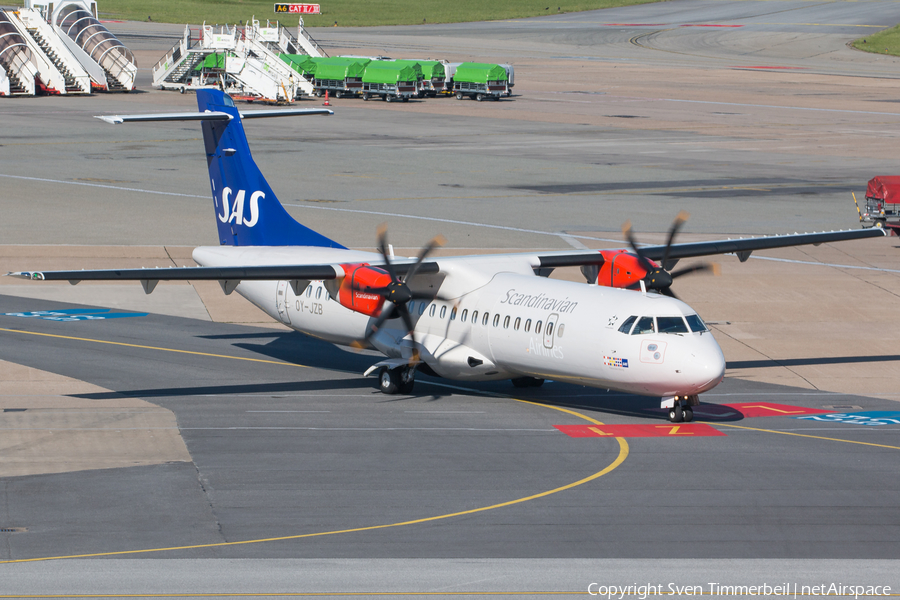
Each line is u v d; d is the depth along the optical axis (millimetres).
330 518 70062
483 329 103562
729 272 170125
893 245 195750
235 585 59281
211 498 73625
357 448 86875
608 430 94250
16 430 89562
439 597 58312
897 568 63156
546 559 63719
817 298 155500
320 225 195375
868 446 89938
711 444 89875
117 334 129375
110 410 97062
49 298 146875
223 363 118250
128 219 199000
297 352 125375
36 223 191875
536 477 79750
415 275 107625
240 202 127062
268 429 92250
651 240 188375
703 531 68750
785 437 92562
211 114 121625
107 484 76125
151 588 58656
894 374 118812
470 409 101688
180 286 157750
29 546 64125
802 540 67438
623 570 62281
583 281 161250
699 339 92500
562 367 97812
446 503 73438
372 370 108250
